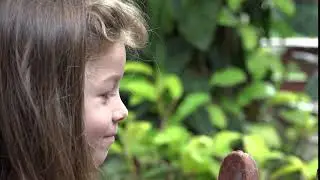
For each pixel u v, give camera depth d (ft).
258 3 10.11
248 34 9.76
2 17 3.95
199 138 8.26
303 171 8.20
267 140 9.50
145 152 8.37
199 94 9.14
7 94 3.92
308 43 11.25
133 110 9.53
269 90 10.02
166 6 9.21
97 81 4.04
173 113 9.31
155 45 9.12
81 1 4.03
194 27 9.42
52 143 3.91
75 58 3.92
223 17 9.70
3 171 3.96
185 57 9.70
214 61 10.07
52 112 3.91
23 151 3.91
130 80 8.64
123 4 4.36
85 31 3.96
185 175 8.08
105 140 4.11
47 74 3.91
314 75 10.17
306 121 10.21
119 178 8.10
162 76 9.20
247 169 4.12
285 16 10.64
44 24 3.92
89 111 4.02
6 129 3.92
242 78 9.47
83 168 3.97
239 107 9.91
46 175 3.92
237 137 8.41
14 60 3.92
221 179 4.17
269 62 9.99
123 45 4.17
